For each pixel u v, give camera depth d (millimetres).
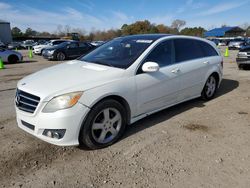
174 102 4840
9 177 2996
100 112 3518
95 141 3545
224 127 4391
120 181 2912
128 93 3807
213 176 2988
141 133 4145
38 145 3742
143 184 2855
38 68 13086
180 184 2850
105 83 3539
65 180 2941
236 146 3705
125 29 67250
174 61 4746
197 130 4266
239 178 2949
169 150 3586
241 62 10719
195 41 5480
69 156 3455
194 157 3400
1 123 4559
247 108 5398
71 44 18594
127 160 3346
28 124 3434
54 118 3170
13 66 14117
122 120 3832
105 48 4875
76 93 3260
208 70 5629
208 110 5270
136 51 4254
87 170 3135
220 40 48031
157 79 4250
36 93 3287
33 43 44188
